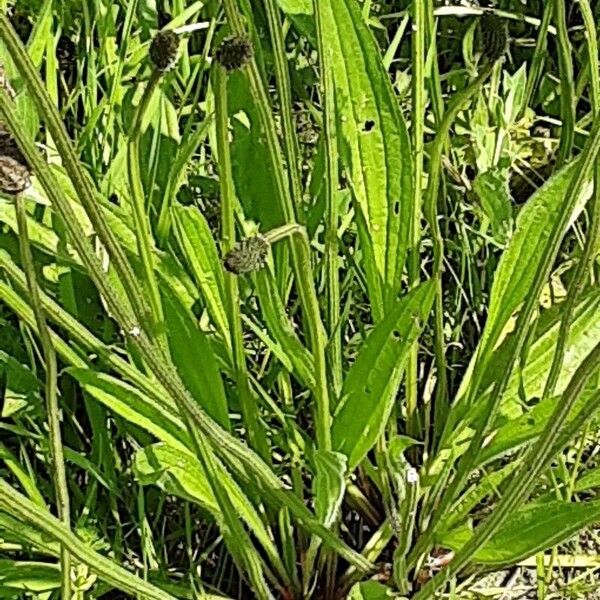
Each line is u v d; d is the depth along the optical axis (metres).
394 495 0.53
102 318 0.58
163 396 0.45
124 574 0.40
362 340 0.58
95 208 0.31
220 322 0.51
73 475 0.54
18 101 0.52
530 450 0.41
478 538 0.43
